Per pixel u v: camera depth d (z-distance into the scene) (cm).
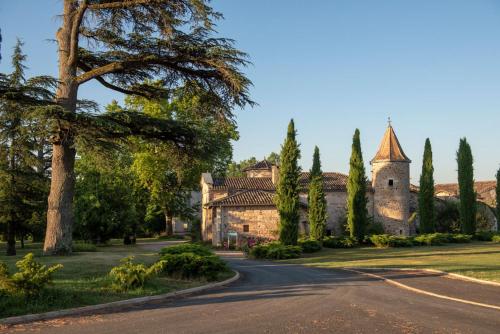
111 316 923
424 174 4738
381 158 4891
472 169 4678
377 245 4000
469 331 809
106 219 3953
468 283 1539
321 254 3434
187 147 2184
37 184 2933
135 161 5028
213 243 4509
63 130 1789
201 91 2039
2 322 841
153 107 4578
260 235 4319
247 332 792
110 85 2198
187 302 1111
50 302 971
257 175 5884
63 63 2042
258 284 1535
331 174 5362
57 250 2033
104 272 1484
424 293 1305
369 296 1237
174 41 1875
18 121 1800
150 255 2219
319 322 874
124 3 1827
